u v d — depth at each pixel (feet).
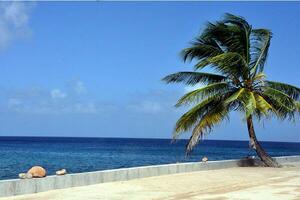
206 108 85.66
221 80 87.76
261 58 88.63
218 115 84.38
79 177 56.85
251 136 89.92
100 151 310.24
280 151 394.73
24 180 50.44
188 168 75.20
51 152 276.62
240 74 86.33
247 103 80.28
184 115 84.43
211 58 82.38
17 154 240.32
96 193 51.72
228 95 86.28
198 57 90.22
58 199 47.62
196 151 364.79
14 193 49.34
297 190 55.52
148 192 53.26
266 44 88.17
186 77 88.12
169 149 382.83
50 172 126.52
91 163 170.40
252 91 87.25
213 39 88.63
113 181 61.36
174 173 72.08
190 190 55.62
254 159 91.61
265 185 60.64
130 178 64.08
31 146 405.39
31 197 48.60
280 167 87.61
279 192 53.83
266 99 87.56
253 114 87.10
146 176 66.74
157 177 66.90
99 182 59.41
